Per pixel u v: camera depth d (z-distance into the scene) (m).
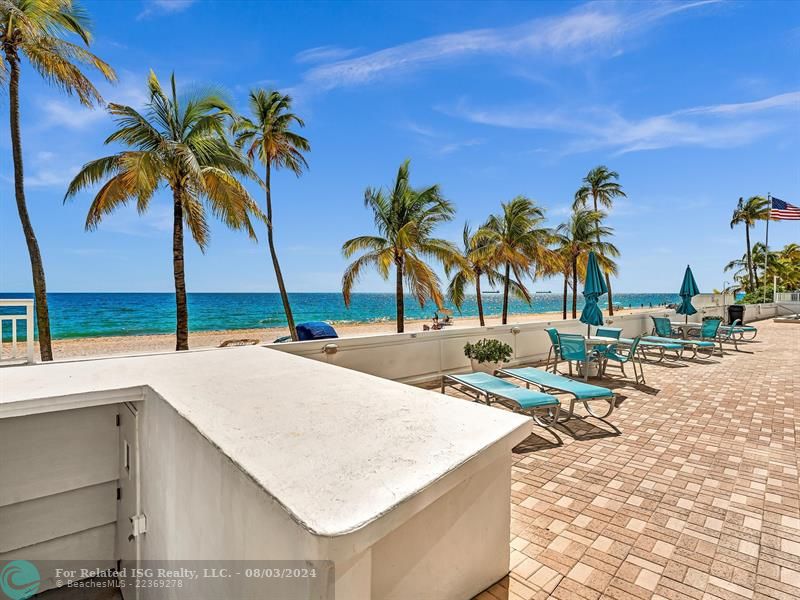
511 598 1.80
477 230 16.05
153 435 2.36
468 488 1.67
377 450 1.47
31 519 2.68
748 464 3.38
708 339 11.23
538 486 3.01
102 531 2.96
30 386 2.58
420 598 1.45
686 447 3.77
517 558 2.13
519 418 1.89
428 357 6.56
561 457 3.55
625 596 1.85
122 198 9.50
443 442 1.57
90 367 3.23
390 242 11.58
